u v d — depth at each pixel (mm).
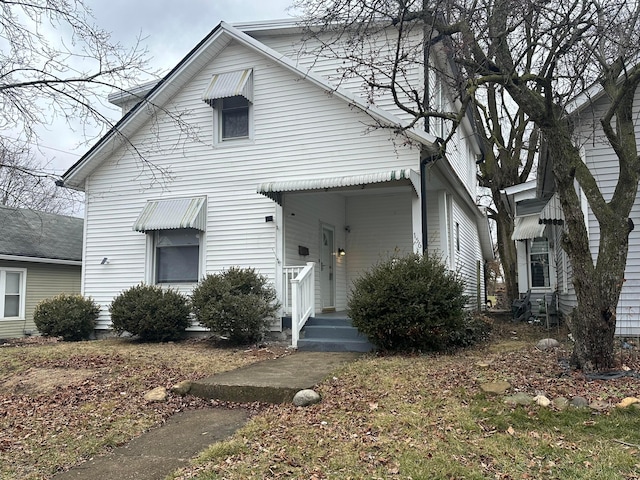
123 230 12281
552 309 12727
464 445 4316
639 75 6328
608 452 4086
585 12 6590
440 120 12695
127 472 4156
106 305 12398
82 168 12289
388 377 6574
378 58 11430
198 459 4320
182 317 10992
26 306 16812
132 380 7129
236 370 7371
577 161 6602
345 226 13805
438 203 12633
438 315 8227
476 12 7855
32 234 18234
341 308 13227
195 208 11328
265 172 11148
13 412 5934
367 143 10359
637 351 7527
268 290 10438
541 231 12703
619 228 6375
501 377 6254
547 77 6480
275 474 3934
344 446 4410
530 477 3711
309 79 10641
